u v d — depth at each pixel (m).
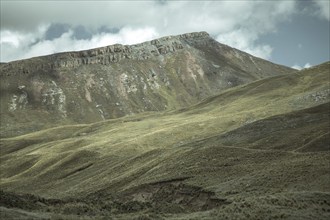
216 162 76.06
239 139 109.50
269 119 119.62
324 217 38.94
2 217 30.66
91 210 43.72
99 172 113.56
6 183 125.62
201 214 41.62
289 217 37.00
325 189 49.47
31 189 115.81
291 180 54.47
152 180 75.31
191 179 68.75
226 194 55.44
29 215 33.59
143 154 110.19
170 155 94.06
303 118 113.88
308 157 64.56
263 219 36.28
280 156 71.62
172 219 39.47
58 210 41.69
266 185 54.69
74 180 114.50
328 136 86.69
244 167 68.62
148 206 53.88
